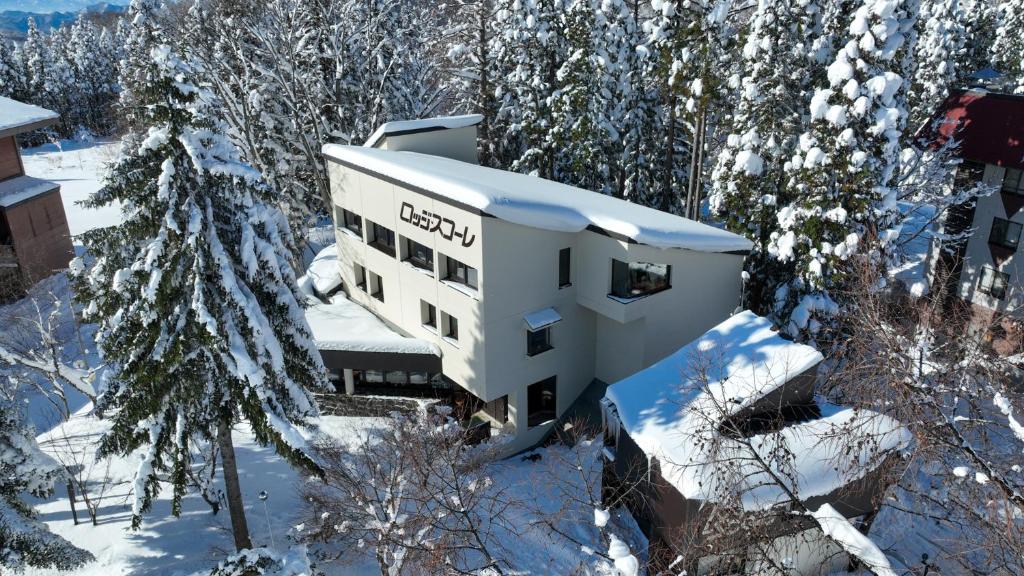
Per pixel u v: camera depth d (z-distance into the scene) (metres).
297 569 15.99
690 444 17.61
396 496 18.23
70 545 16.17
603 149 41.16
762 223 30.55
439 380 28.59
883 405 15.23
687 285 26.41
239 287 16.59
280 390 17.89
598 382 28.73
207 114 16.47
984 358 15.04
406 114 48.06
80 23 98.94
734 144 31.59
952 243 33.88
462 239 24.09
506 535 20.75
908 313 16.94
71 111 94.88
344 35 43.97
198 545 20.08
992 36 63.44
